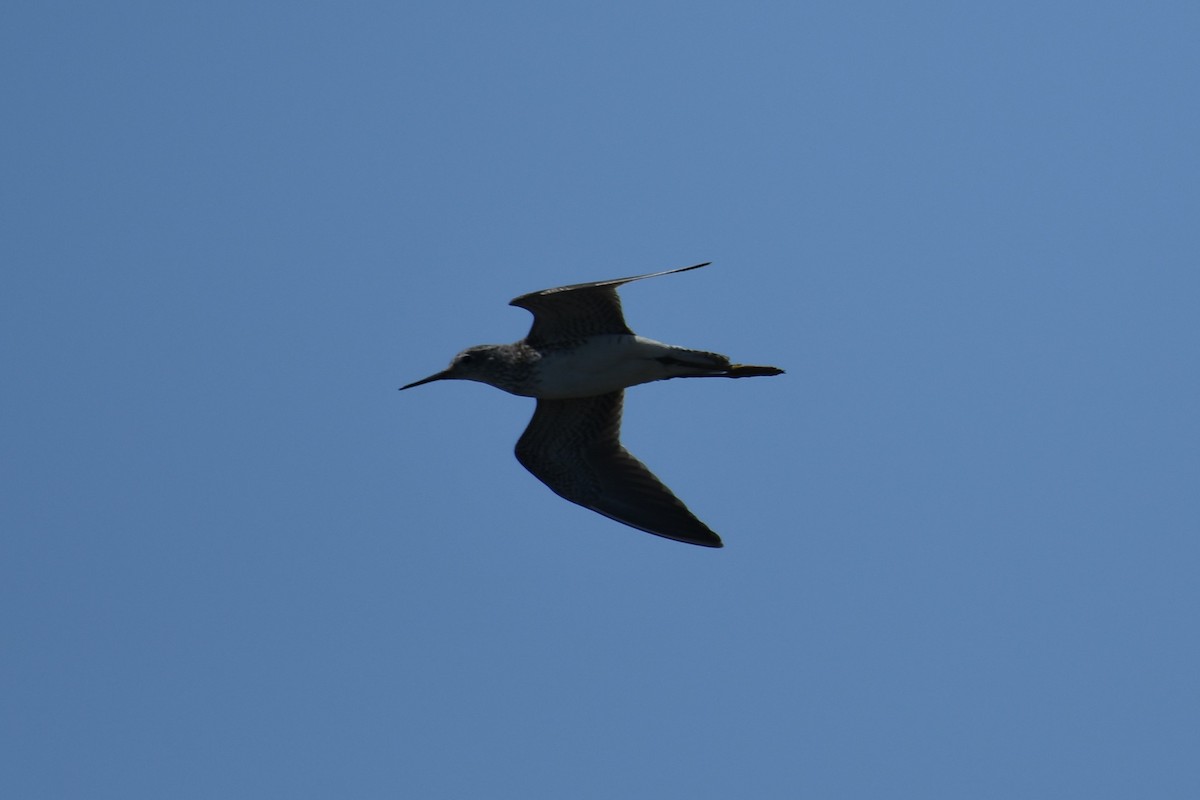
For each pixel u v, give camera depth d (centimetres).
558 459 1897
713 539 1855
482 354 1789
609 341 1738
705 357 1752
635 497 1884
